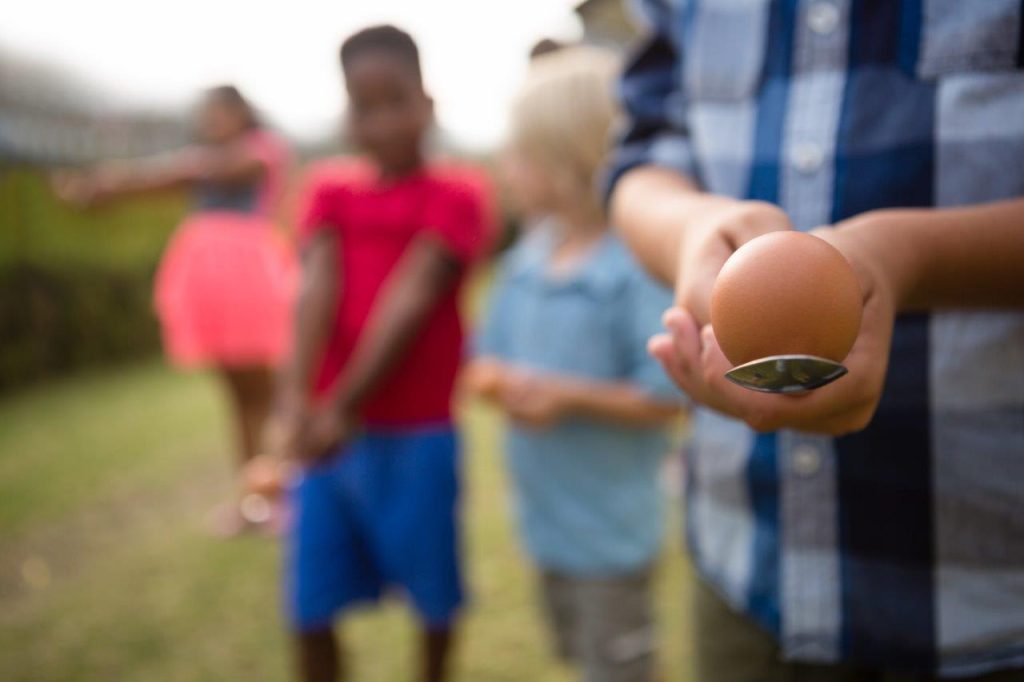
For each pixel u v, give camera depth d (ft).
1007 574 2.85
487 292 32.68
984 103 2.74
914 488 2.92
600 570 6.43
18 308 22.88
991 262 2.06
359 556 6.86
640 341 6.23
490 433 17.08
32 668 8.60
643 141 3.80
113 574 10.95
